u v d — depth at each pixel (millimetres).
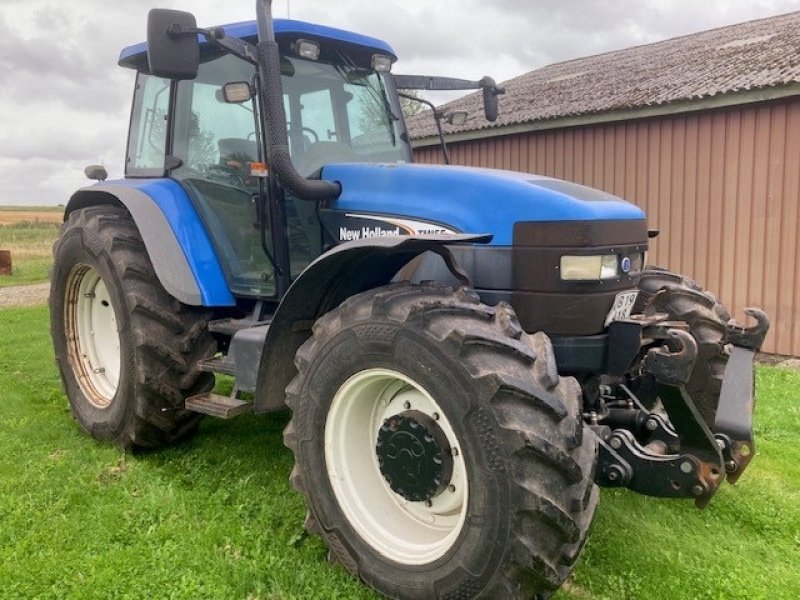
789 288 7012
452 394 2279
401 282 2787
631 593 2623
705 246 7609
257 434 4254
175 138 3982
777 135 6930
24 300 11523
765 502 3393
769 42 9062
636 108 7820
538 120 8875
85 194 4402
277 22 3447
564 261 2787
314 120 3635
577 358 2846
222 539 2947
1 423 4371
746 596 2600
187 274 3643
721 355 3480
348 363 2566
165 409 3717
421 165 3305
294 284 2787
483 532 2234
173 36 2953
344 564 2672
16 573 2643
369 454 2744
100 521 3066
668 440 3016
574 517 2221
